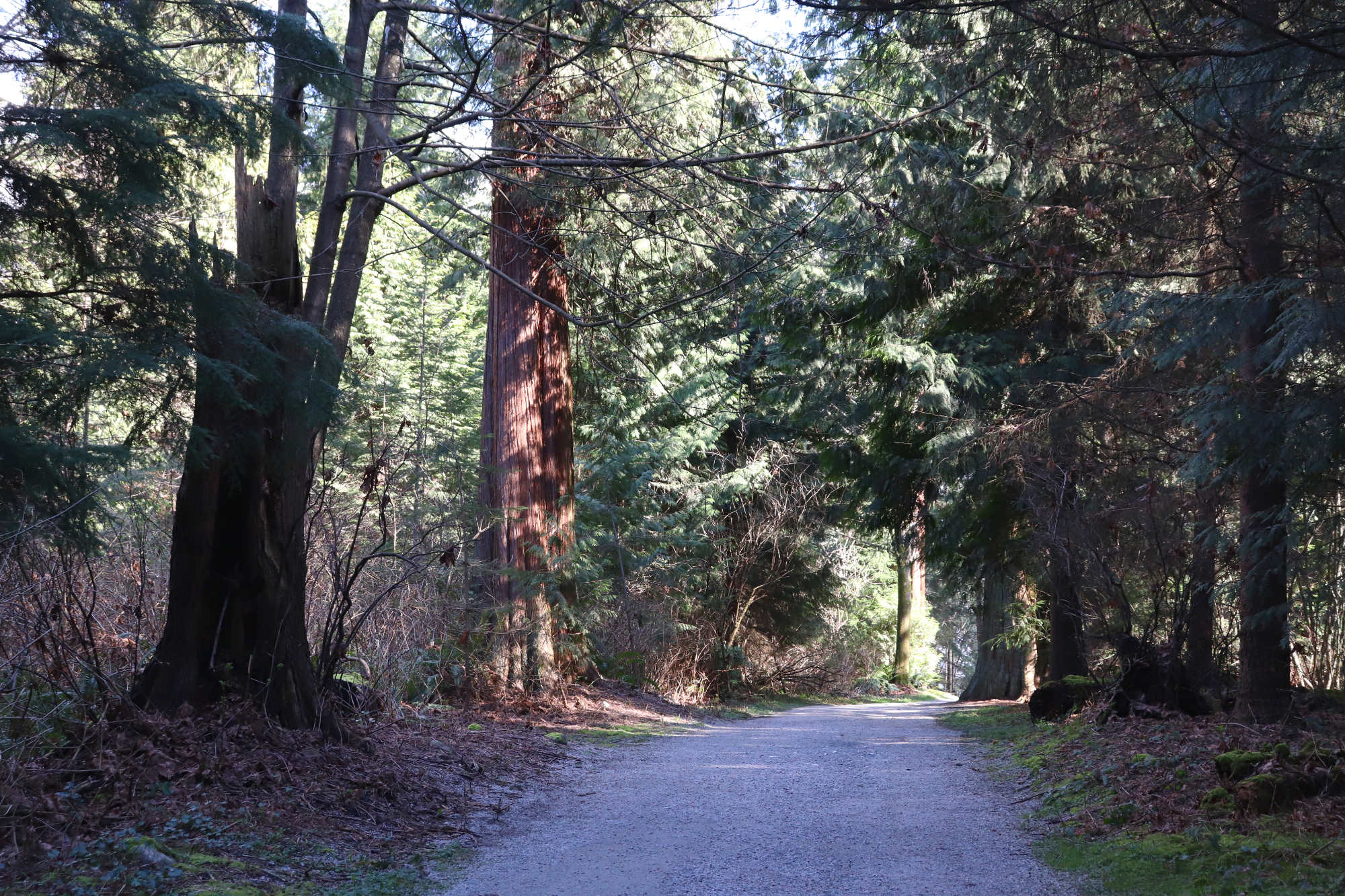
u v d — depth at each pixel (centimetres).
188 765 671
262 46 764
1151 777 784
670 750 1159
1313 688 1120
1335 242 736
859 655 3259
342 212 917
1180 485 1093
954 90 911
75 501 625
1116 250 992
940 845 652
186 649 755
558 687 1469
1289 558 933
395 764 827
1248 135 700
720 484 2250
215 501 773
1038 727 1276
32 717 666
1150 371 1073
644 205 1218
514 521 1486
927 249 1375
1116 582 1155
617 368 1714
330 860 586
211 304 665
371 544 1247
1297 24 621
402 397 1578
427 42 1208
